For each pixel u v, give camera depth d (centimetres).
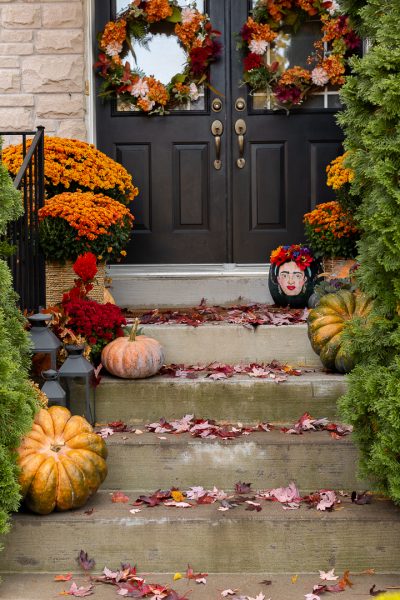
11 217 325
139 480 361
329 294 424
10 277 314
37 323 376
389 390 306
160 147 593
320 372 418
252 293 555
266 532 321
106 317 408
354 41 576
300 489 358
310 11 577
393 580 312
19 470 314
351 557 321
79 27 571
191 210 595
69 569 322
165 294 554
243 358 436
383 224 309
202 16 581
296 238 594
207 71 590
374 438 323
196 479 361
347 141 330
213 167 594
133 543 322
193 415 393
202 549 322
